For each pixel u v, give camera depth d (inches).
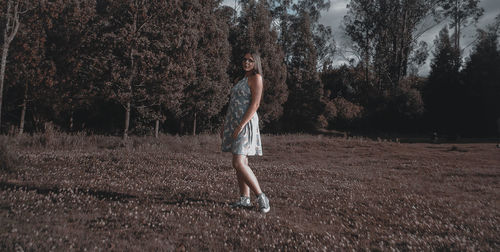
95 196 138.6
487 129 1330.0
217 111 884.0
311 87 1347.2
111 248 82.7
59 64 709.3
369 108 1568.7
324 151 563.8
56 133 475.8
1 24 655.8
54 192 142.9
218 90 846.5
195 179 211.9
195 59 785.6
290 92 1344.7
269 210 135.6
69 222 103.7
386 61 1696.6
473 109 1358.3
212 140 645.9
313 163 389.4
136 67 634.2
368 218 135.8
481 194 207.5
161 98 667.4
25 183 159.0
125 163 257.1
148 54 616.4
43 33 688.4
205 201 143.2
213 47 842.2
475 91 1342.3
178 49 652.7
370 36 1705.2
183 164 285.7
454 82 1408.7
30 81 676.1
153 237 94.0
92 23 665.0
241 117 137.6
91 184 165.0
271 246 93.2
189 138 645.9
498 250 96.7
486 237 110.5
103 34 612.4
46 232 89.0
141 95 652.7
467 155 512.1
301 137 804.0
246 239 97.0
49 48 711.7
